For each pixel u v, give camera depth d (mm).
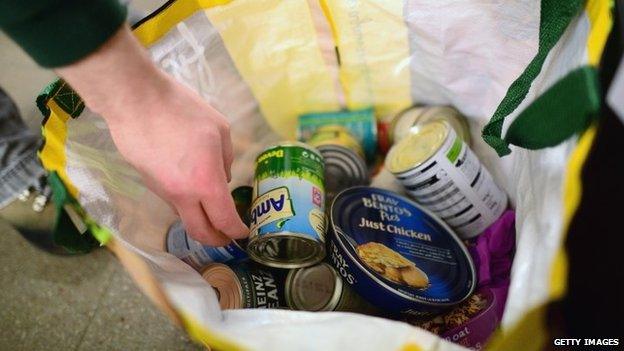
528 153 557
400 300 592
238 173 752
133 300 937
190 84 659
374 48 712
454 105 761
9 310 943
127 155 521
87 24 404
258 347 376
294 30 696
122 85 462
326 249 649
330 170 757
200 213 551
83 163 498
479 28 620
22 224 964
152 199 616
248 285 633
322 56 735
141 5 704
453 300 621
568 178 371
